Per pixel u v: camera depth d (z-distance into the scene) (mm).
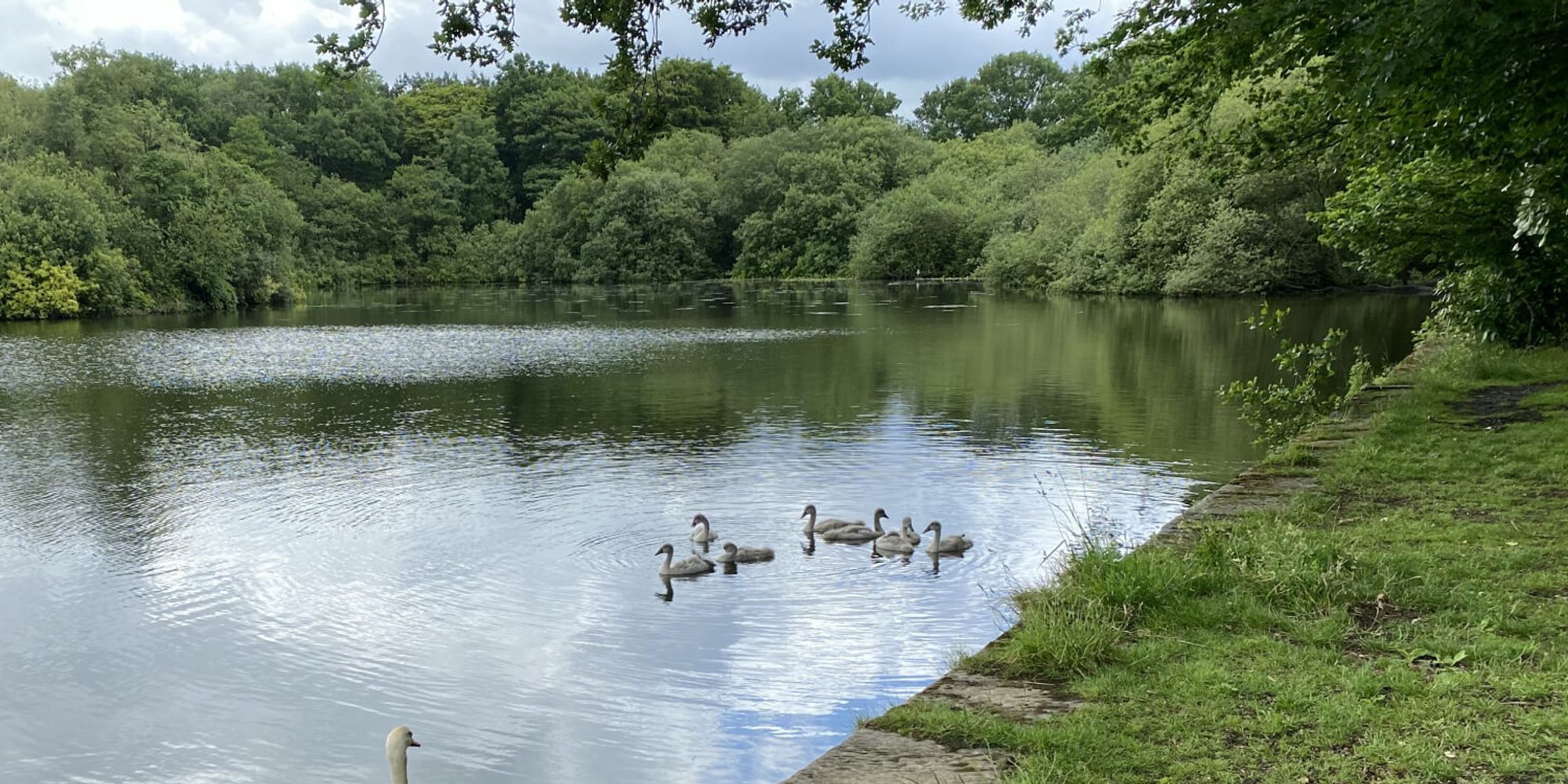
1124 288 53781
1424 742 4180
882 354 31125
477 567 11602
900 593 10562
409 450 18078
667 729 7613
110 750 7613
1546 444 10016
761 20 11789
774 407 22047
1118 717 4555
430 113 104562
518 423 20578
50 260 52000
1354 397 13867
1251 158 15828
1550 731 4238
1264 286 47438
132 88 70125
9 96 61156
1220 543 6492
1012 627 5875
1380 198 16328
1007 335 35969
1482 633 5324
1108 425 19203
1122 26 14078
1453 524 7516
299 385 26406
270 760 7406
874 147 86000
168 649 9406
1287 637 5438
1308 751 4172
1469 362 15414
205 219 59281
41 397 24734
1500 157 9891
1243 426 18797
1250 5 8711
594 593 10703
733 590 10750
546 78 108188
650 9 11461
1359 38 8117
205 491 15227
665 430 19625
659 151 94750
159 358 32812
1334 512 8016
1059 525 12859
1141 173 52312
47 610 10414
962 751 4309
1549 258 16000
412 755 7352
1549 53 7789
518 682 8516
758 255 84500
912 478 15430
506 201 102500
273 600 10633
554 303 60531
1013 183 75562
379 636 9609
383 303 65062
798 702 7992
